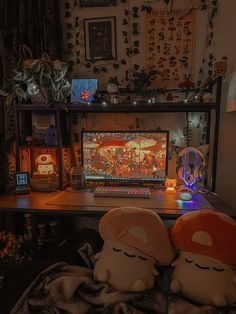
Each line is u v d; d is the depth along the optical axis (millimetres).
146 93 1727
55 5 1768
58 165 1751
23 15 1747
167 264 1038
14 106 1666
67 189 1757
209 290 909
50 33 1747
